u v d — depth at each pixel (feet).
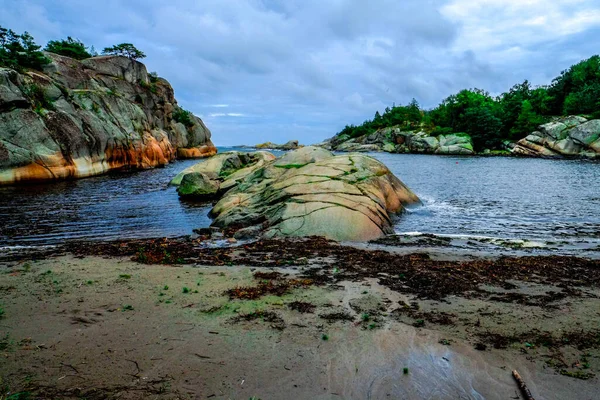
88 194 76.95
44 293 22.74
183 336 17.51
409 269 28.30
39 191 80.48
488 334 17.95
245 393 13.48
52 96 110.32
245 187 62.95
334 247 35.50
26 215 55.42
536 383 14.25
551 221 51.29
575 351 16.40
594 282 25.49
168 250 35.12
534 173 119.14
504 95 360.07
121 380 14.02
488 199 69.36
